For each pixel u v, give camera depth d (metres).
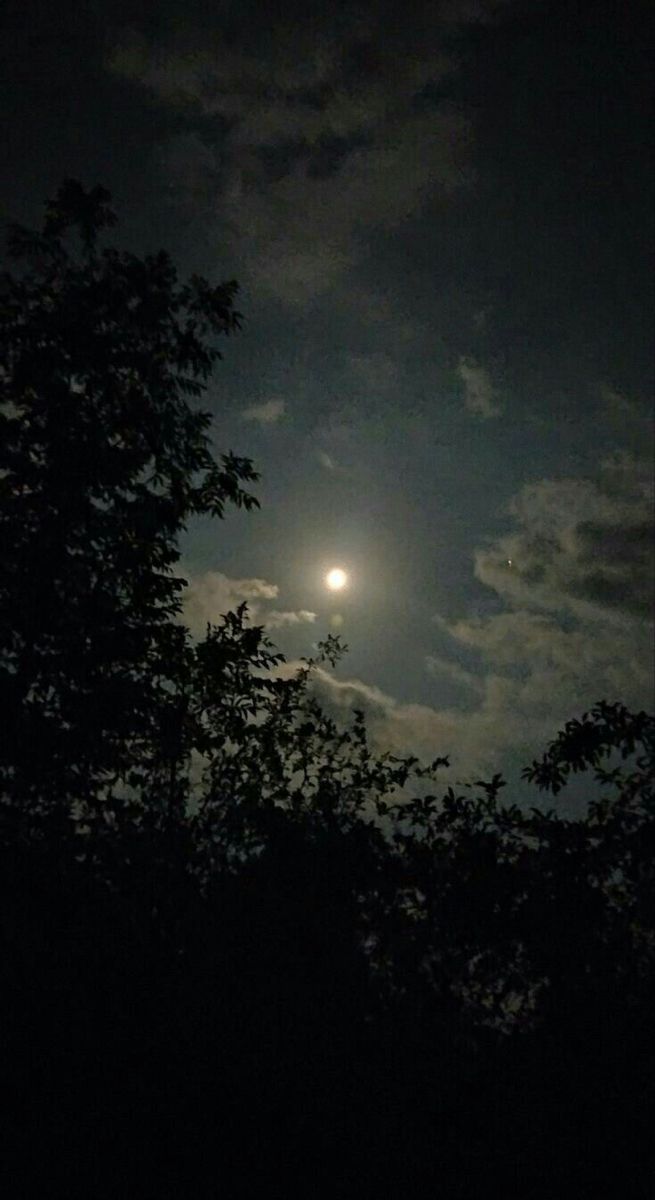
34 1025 7.25
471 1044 6.50
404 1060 6.62
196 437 13.05
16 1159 6.17
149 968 7.54
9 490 11.78
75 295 12.42
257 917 7.43
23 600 11.35
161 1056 6.98
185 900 7.94
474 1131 6.18
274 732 10.92
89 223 12.72
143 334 12.83
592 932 6.25
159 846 8.45
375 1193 5.99
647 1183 5.70
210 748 10.87
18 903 8.12
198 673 11.62
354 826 7.29
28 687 11.45
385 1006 6.84
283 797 9.92
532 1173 5.91
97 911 8.03
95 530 11.92
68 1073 6.90
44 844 9.16
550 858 6.39
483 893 6.47
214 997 7.22
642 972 6.14
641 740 6.62
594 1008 6.13
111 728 11.12
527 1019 6.34
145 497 12.62
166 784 10.22
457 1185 5.96
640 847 6.24
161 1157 6.26
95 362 12.26
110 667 11.72
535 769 6.89
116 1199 5.96
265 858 7.66
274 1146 6.32
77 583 11.52
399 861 6.99
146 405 12.68
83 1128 6.44
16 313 12.44
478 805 6.84
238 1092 6.69
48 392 12.03
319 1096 6.55
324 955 7.11
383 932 6.94
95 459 11.89
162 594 12.37
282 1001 7.09
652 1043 5.99
